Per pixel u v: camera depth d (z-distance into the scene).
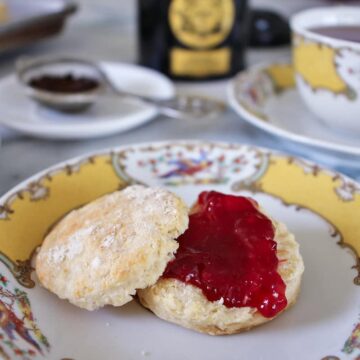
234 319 0.20
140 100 0.37
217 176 0.28
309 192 0.26
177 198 0.23
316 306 0.22
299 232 0.25
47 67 0.40
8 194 0.24
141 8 0.41
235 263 0.21
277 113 0.35
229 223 0.22
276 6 0.62
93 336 0.20
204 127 0.35
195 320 0.20
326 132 0.33
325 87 0.31
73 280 0.20
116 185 0.27
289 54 0.50
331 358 0.19
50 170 0.26
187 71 0.42
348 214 0.25
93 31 0.56
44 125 0.33
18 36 0.45
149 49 0.42
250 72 0.38
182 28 0.40
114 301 0.20
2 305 0.19
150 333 0.21
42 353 0.19
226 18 0.40
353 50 0.28
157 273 0.20
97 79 0.39
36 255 0.23
